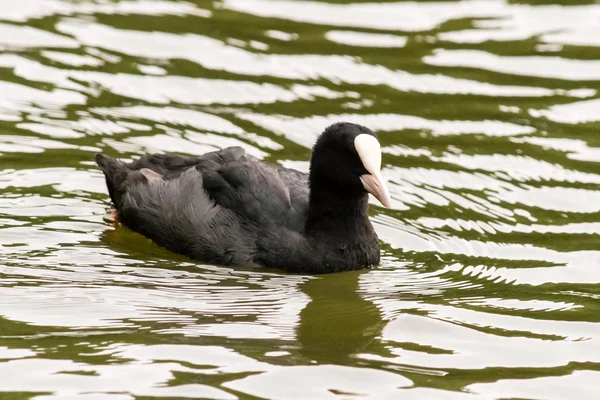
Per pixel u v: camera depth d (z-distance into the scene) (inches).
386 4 880.3
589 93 746.2
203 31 812.6
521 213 593.3
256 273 516.7
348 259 522.9
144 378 401.1
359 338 447.8
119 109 690.8
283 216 526.0
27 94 703.7
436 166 644.1
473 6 884.6
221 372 408.8
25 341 431.5
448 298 494.3
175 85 729.0
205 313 467.8
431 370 420.5
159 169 562.9
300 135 669.9
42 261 516.4
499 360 432.1
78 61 753.6
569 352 440.5
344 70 764.6
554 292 504.4
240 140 658.2
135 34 800.3
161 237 541.0
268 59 773.9
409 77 759.1
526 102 731.4
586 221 584.4
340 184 516.7
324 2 879.7
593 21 858.1
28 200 578.9
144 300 478.9
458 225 579.8
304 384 402.0
